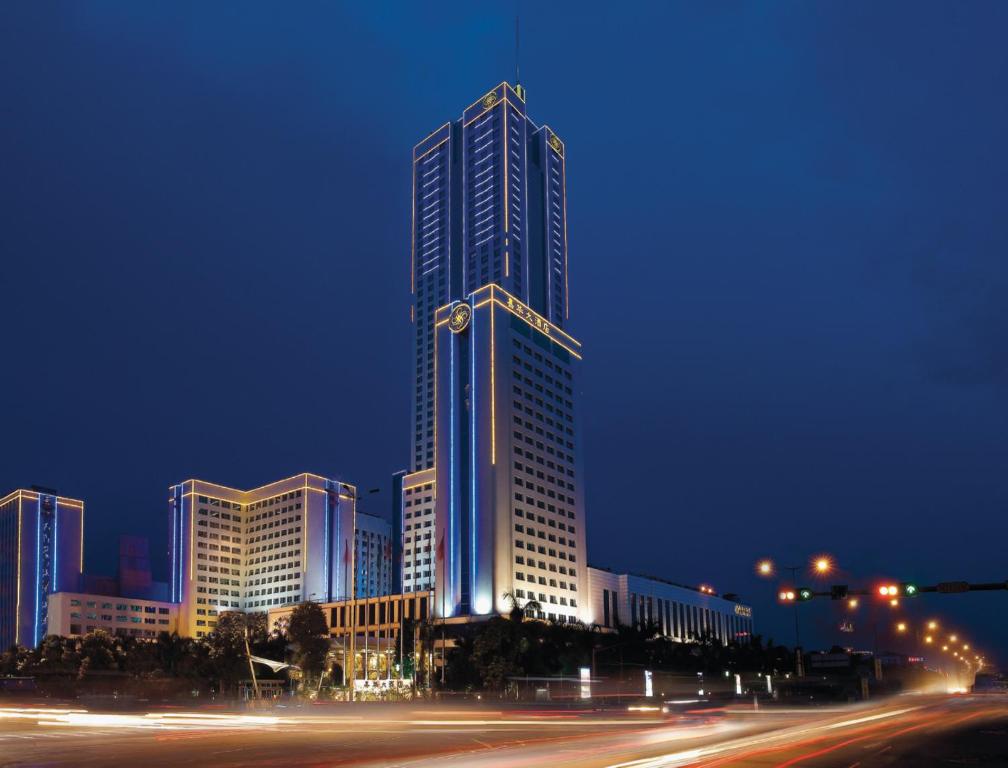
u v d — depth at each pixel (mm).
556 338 198500
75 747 38781
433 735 45062
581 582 190125
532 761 30719
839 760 32594
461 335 183375
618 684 141000
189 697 126000
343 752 35125
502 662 122938
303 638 148750
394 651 160500
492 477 169125
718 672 173375
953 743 40969
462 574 169000
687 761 31234
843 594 51750
